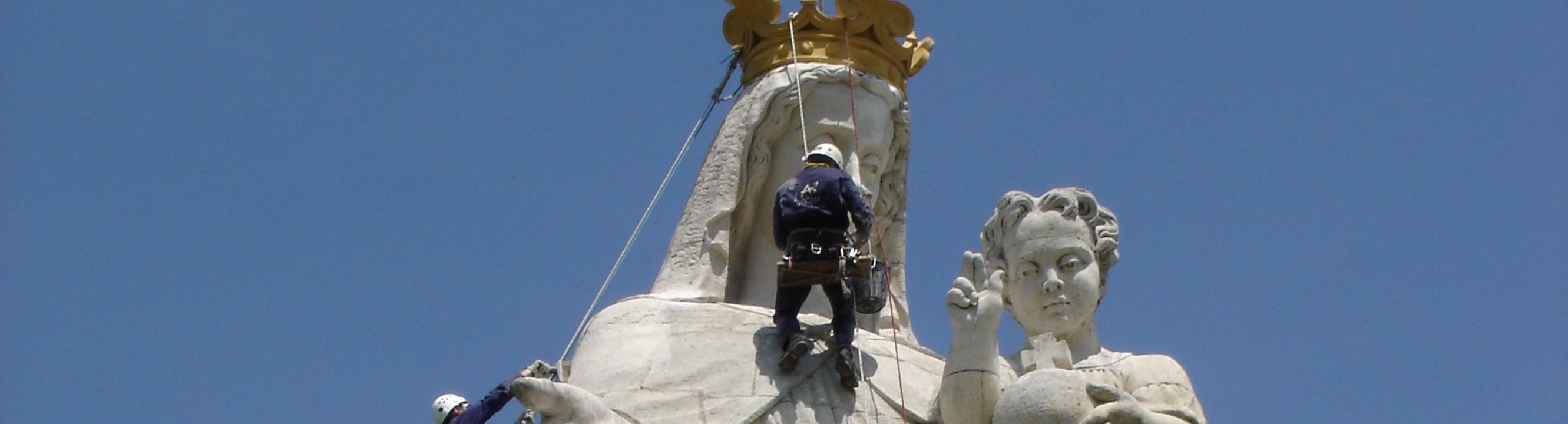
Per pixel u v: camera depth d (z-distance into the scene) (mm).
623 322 16031
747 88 17188
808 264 15406
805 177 15602
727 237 16594
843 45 17188
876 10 17281
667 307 16125
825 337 15812
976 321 15141
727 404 15414
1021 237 15891
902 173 17312
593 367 15727
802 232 15461
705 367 15633
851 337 15602
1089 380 14930
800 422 15398
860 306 15734
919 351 16375
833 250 15414
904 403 15680
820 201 15484
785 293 15672
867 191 16641
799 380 15586
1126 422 14727
